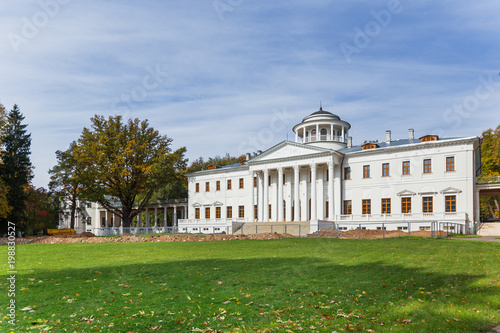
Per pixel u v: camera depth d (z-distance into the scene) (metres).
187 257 21.88
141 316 9.83
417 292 11.59
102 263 19.72
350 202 57.41
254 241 33.75
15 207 56.94
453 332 8.15
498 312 9.48
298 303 10.88
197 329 8.75
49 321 9.44
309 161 58.75
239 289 12.72
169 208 90.38
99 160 59.00
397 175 53.34
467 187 47.66
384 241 29.58
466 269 15.30
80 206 86.19
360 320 9.20
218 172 72.50
